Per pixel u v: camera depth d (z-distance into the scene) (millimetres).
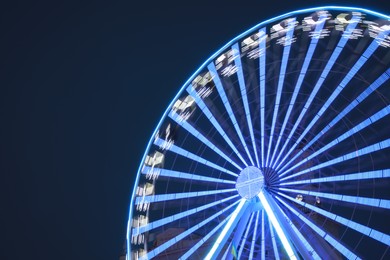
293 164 36344
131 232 37250
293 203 35969
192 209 37125
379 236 32562
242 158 36875
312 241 34719
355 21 38250
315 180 34875
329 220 37906
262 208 35531
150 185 38750
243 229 35156
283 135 37156
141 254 36938
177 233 41562
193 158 38438
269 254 36406
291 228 34125
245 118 38500
